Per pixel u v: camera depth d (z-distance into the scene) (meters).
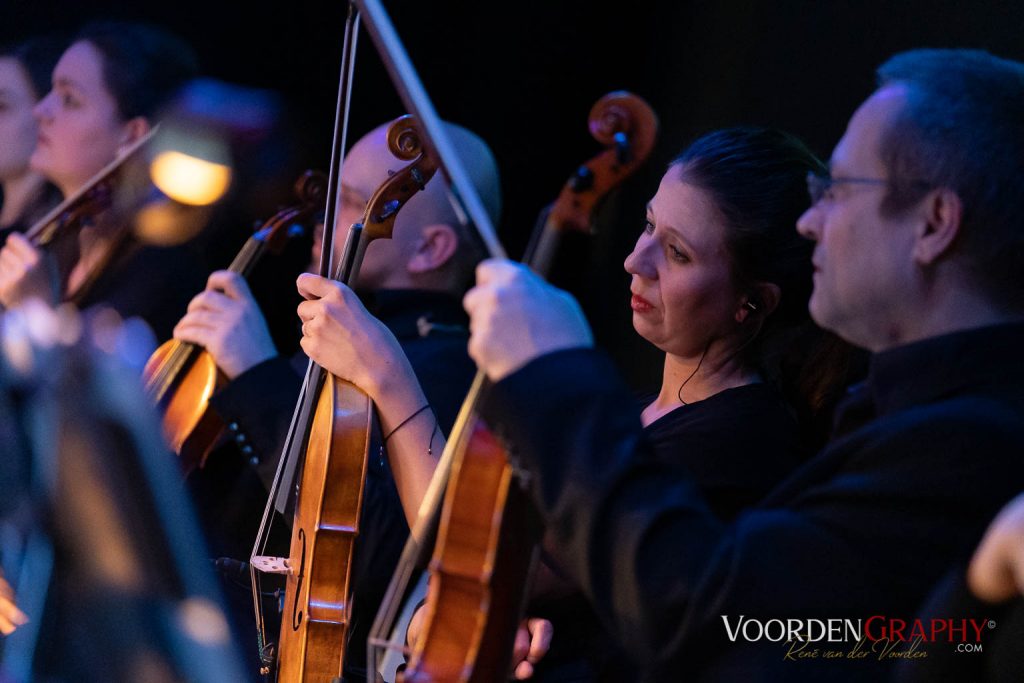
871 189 1.86
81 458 2.37
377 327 2.62
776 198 2.50
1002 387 1.79
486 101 5.53
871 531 1.73
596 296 5.41
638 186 5.34
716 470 2.46
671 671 1.84
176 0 5.55
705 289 2.51
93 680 2.11
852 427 2.02
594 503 1.74
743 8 4.87
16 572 3.02
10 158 4.37
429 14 5.54
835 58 4.36
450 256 3.83
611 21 5.46
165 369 3.29
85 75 4.14
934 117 1.83
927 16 3.88
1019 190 1.81
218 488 3.68
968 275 1.84
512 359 1.83
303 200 3.57
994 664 1.56
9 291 3.56
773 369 2.70
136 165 3.93
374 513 3.06
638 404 2.91
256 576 2.75
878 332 1.91
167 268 3.94
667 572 1.72
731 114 4.86
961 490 1.70
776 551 1.74
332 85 5.65
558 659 2.65
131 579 2.20
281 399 3.23
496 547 1.91
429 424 2.61
